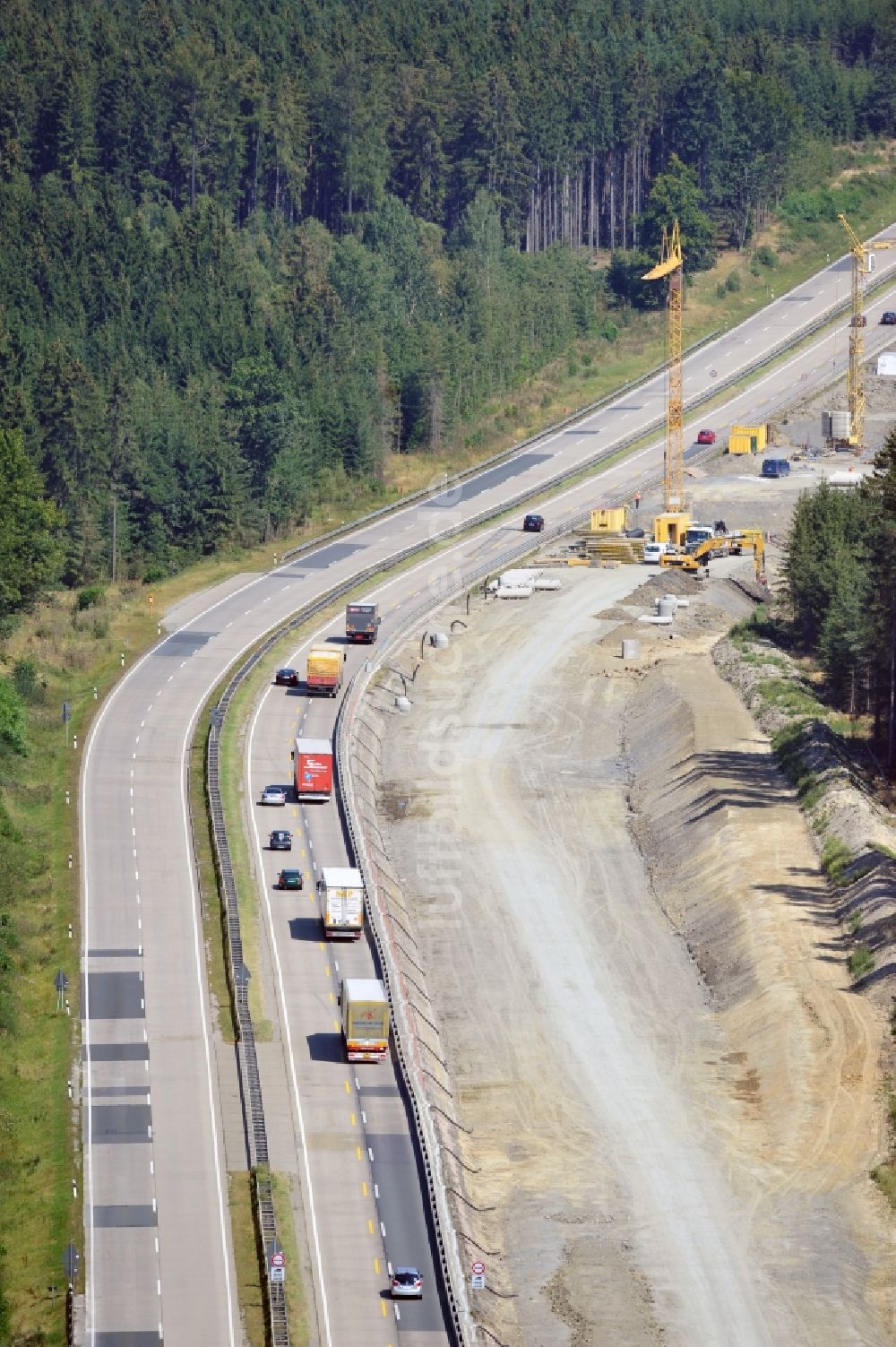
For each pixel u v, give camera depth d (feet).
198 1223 516.73
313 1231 514.68
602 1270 514.68
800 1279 510.99
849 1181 549.13
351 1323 479.82
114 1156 545.85
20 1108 569.64
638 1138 575.38
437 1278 497.46
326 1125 562.66
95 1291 488.85
